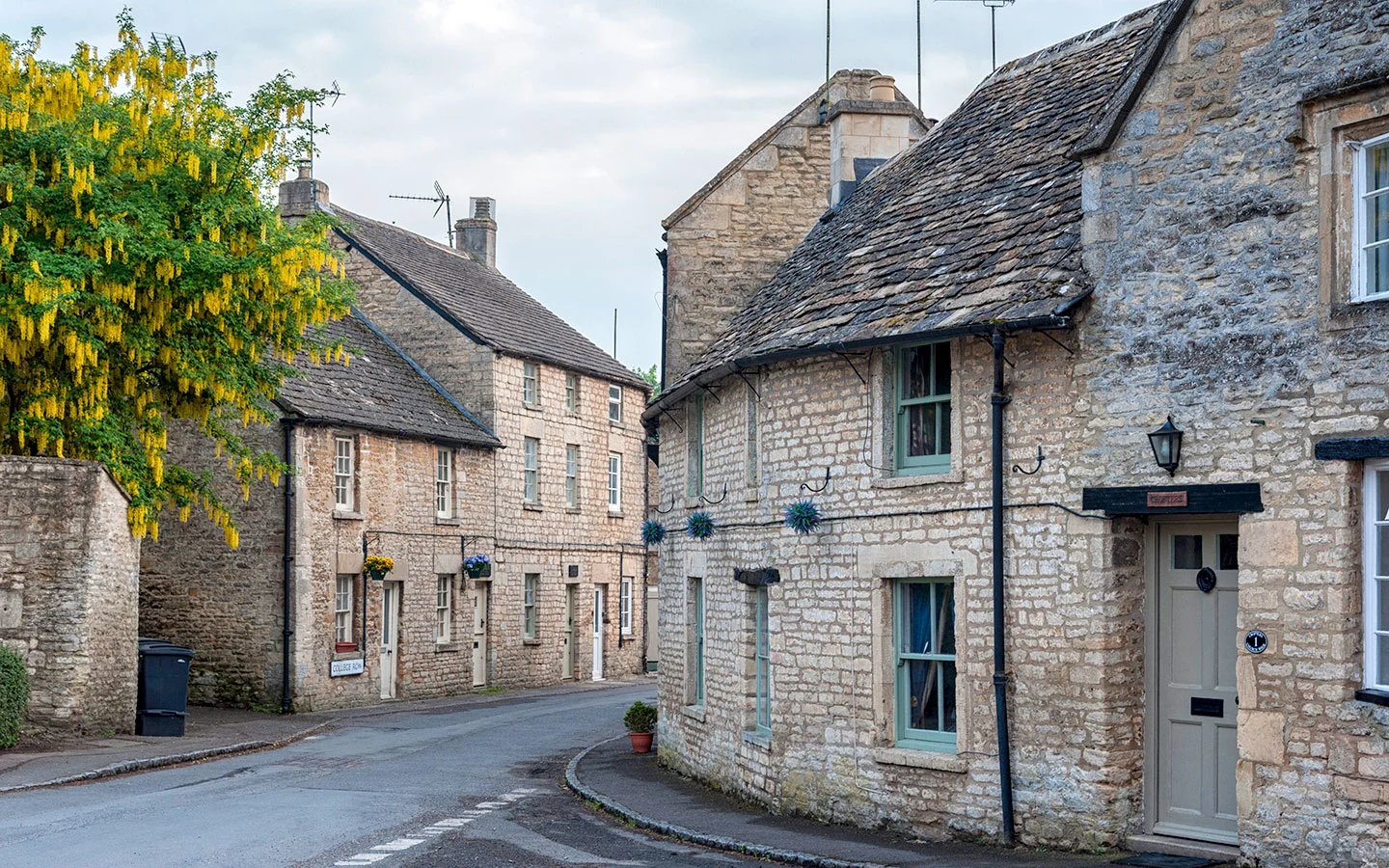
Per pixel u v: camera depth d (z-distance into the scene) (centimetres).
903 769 1298
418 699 3028
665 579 1933
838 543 1388
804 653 1425
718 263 2098
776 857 1189
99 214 1959
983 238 1340
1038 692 1180
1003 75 1766
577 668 3719
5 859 1101
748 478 1566
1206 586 1119
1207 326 1080
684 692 1792
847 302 1406
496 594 3356
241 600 2702
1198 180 1095
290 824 1307
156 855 1124
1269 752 1020
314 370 2923
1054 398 1180
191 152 2028
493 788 1644
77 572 1931
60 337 1941
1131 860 1089
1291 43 1046
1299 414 1020
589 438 3822
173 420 2767
